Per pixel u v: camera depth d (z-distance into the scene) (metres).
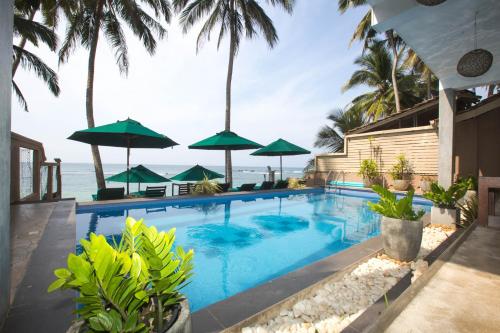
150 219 7.46
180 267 1.38
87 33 12.39
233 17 14.61
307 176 16.84
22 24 11.28
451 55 5.35
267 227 6.92
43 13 12.95
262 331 2.12
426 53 5.32
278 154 16.28
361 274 3.27
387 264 3.58
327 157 15.88
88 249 1.10
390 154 13.13
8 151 1.81
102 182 11.77
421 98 22.27
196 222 7.33
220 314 2.21
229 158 14.51
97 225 6.57
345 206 9.98
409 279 3.03
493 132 9.73
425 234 5.09
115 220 7.05
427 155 11.79
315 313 2.42
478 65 4.18
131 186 27.28
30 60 13.61
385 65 20.89
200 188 10.69
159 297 1.22
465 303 1.85
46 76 14.27
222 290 3.48
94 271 1.05
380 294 2.79
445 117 6.54
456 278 2.26
